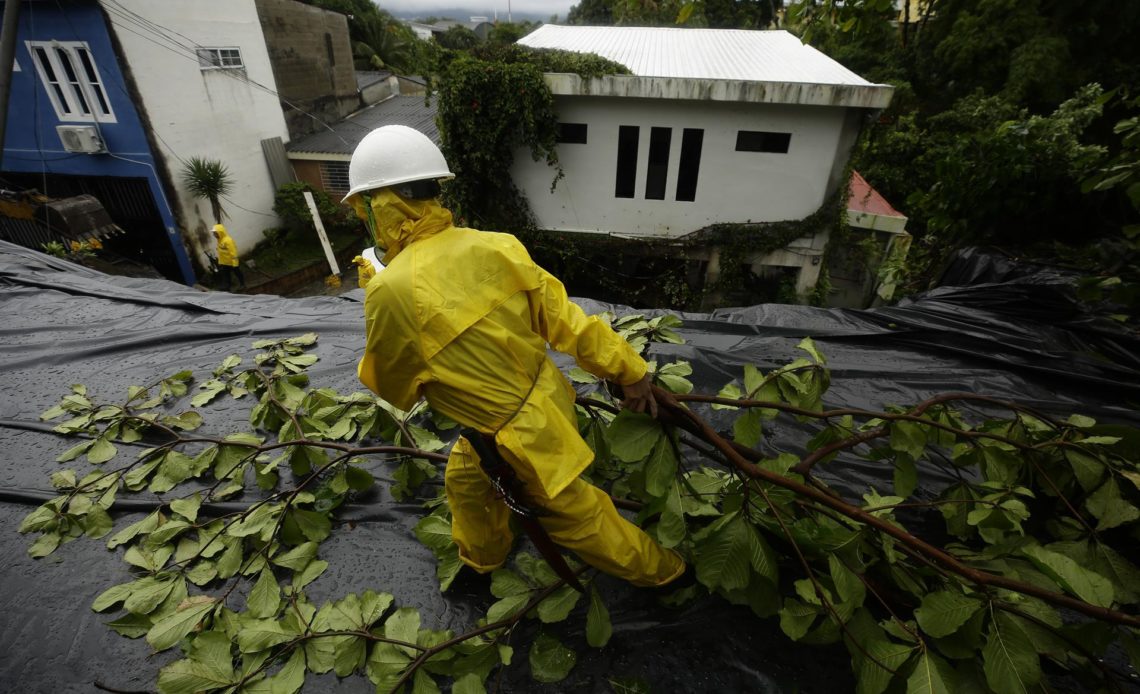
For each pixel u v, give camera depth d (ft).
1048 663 5.01
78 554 6.79
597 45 35.78
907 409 6.64
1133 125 9.68
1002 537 5.61
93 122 38.50
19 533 7.09
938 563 5.18
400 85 76.84
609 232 33.96
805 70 30.96
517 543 6.64
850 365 10.40
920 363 10.50
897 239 32.42
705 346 11.07
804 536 5.38
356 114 63.72
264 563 6.40
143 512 7.43
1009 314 11.87
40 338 12.01
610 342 4.60
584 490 4.65
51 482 7.91
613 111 29.84
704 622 5.67
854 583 4.80
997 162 15.85
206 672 5.07
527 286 4.33
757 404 5.90
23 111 38.78
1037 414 6.40
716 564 5.01
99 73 36.91
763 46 38.45
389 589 6.20
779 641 5.51
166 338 11.91
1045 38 48.21
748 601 5.21
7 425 9.17
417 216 4.22
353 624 5.47
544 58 28.53
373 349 4.29
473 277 4.13
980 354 10.47
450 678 5.41
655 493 5.12
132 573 6.55
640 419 5.26
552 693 5.14
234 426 9.12
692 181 32.12
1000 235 17.26
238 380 10.17
